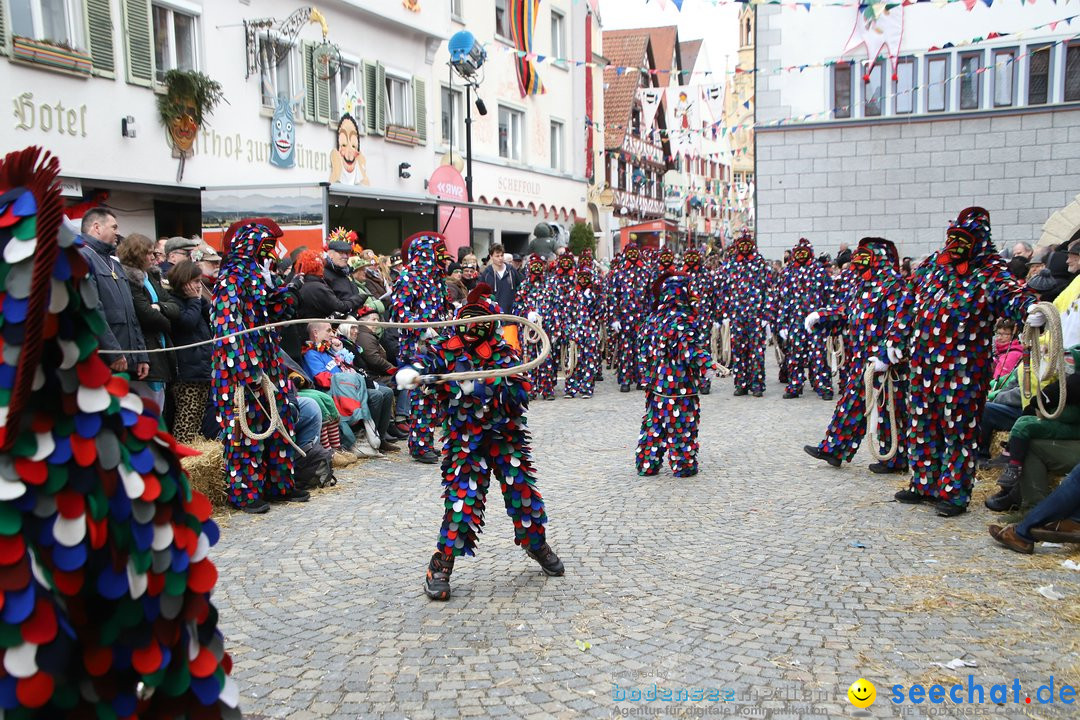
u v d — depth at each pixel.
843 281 9.63
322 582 5.01
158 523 2.27
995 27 19.98
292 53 14.98
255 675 3.80
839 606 4.49
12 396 1.98
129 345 5.97
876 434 7.57
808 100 21.25
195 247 7.81
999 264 5.92
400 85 18.41
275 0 14.45
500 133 22.86
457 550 4.71
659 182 37.41
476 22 21.12
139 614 2.20
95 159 11.11
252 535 5.94
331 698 3.59
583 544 5.68
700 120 35.22
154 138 12.02
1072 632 4.10
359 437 8.59
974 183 20.64
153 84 11.94
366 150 17.11
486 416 4.77
